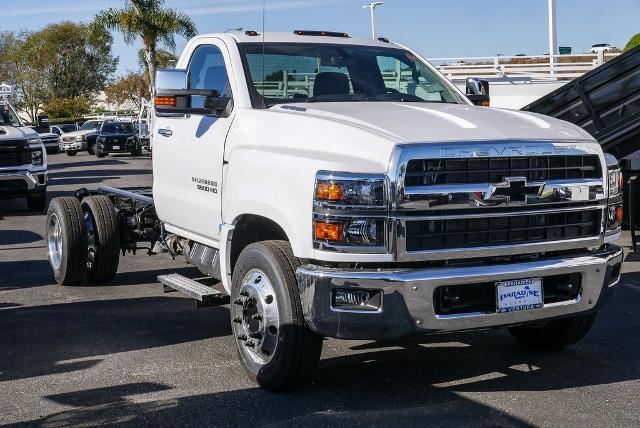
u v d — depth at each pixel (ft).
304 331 16.63
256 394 17.53
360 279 15.61
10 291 28.40
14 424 16.12
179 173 22.31
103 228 27.91
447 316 15.97
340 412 16.46
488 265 16.35
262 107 19.72
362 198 15.67
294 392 17.63
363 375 18.83
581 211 17.26
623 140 38.91
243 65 20.29
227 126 19.90
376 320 15.67
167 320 24.08
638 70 40.96
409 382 18.35
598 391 17.74
